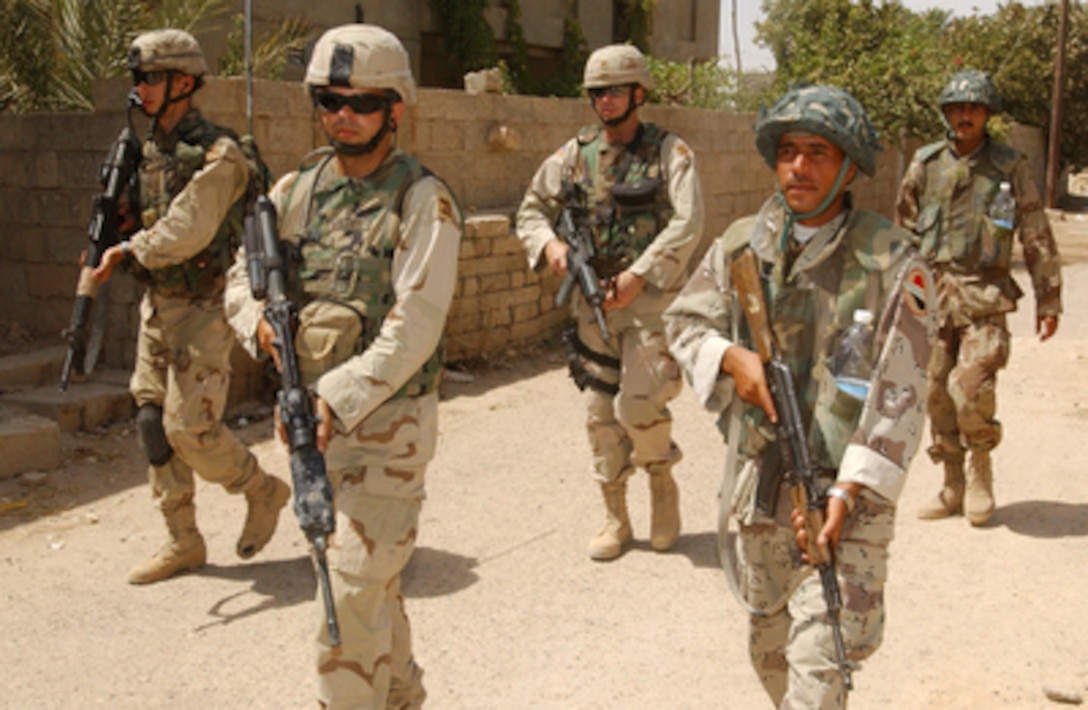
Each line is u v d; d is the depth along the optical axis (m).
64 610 4.27
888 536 2.54
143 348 4.43
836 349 2.52
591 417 4.76
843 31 15.24
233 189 4.24
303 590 4.48
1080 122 33.66
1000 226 5.02
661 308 4.52
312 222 2.92
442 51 16.52
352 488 2.82
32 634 4.06
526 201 4.93
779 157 2.51
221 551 4.90
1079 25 33.06
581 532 5.16
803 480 2.46
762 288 2.59
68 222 7.54
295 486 2.61
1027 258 5.23
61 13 8.81
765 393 2.56
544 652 3.94
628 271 4.45
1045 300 5.20
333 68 2.78
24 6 8.76
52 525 5.19
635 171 4.57
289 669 3.82
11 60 8.79
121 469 6.02
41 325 7.74
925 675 3.79
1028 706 3.57
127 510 5.41
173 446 4.38
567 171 4.74
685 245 4.46
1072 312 11.70
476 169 9.80
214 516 5.34
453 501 5.58
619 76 4.48
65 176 7.48
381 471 2.82
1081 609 4.32
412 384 2.87
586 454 6.44
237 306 3.08
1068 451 6.48
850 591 2.51
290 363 2.73
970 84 4.95
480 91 9.77
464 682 3.72
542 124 10.56
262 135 7.54
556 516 5.38
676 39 21.55
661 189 4.54
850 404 2.51
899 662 3.88
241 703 3.59
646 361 4.53
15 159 7.63
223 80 7.23
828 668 2.49
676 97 14.92
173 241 4.11
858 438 2.44
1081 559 4.83
